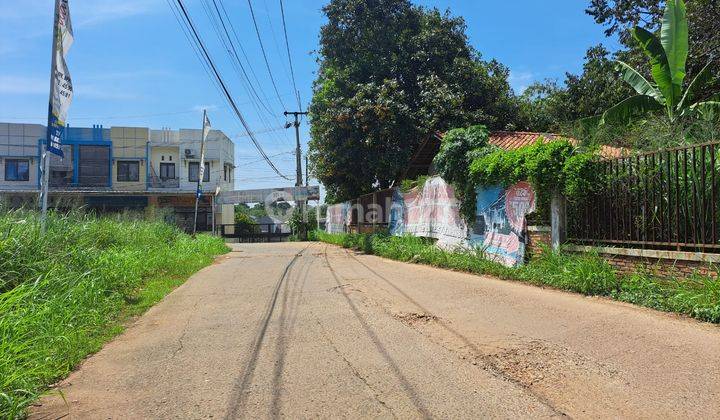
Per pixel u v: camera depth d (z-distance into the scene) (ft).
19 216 30.81
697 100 49.70
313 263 50.37
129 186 116.06
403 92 68.59
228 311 26.11
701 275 22.00
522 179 34.53
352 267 44.88
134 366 17.30
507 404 13.25
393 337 19.92
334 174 78.84
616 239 27.55
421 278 35.24
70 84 31.89
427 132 65.87
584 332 19.07
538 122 76.38
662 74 40.68
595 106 67.56
